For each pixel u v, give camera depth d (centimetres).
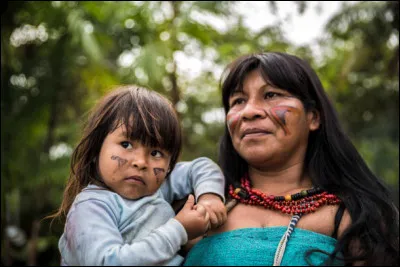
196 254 165
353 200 167
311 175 179
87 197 146
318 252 154
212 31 382
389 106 390
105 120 153
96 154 155
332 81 416
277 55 182
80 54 357
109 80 379
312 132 187
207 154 480
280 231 159
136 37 374
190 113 493
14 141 324
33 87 344
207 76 481
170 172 166
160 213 153
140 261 131
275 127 172
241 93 180
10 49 332
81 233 138
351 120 420
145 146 149
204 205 157
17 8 322
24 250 461
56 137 378
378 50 359
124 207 147
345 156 181
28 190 391
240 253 155
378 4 318
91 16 351
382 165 381
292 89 177
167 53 356
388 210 172
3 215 315
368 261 157
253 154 173
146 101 154
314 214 166
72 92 373
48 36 353
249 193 176
